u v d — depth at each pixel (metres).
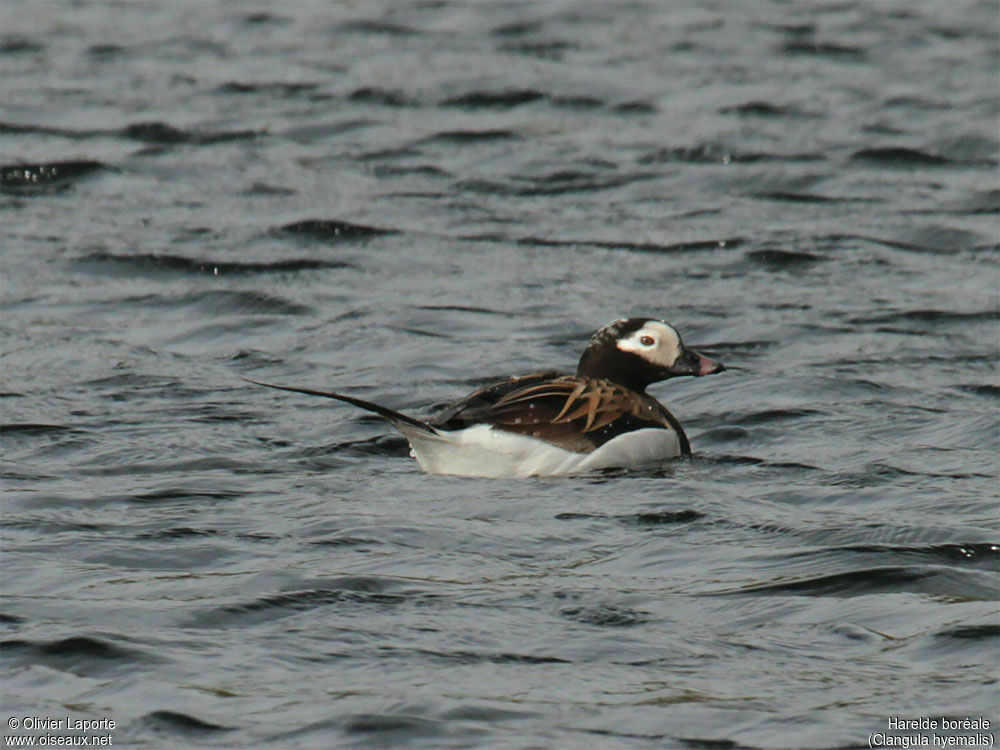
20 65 32.06
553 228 22.55
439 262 20.81
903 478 12.52
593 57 33.31
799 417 14.60
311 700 7.97
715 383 15.80
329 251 21.23
